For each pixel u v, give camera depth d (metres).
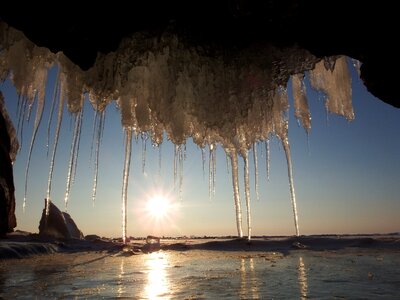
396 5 4.27
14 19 4.62
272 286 4.78
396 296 4.00
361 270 6.34
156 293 4.39
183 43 5.55
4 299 4.11
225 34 5.36
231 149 9.56
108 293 4.42
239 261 8.38
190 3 4.75
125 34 4.94
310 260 8.32
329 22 4.64
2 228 13.34
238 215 9.73
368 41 4.72
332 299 3.87
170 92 6.11
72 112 6.37
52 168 7.76
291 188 9.18
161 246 13.85
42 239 13.45
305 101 7.76
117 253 11.26
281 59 5.91
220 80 6.12
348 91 7.05
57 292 4.51
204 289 4.63
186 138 6.99
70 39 4.82
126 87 6.36
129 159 9.06
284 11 4.59
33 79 6.36
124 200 8.98
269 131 8.27
